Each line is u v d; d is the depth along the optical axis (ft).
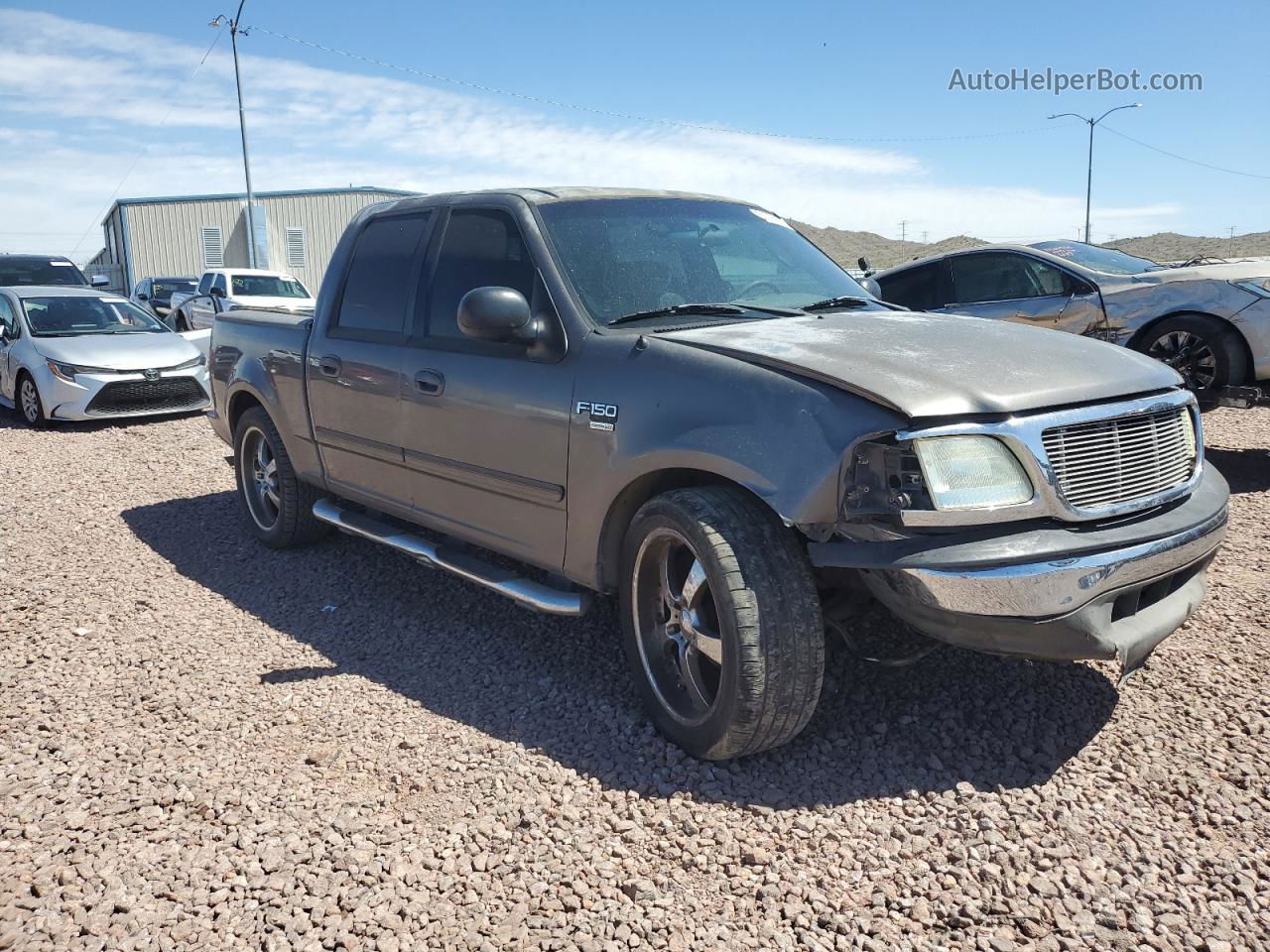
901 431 9.18
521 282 12.79
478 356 13.07
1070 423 9.66
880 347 10.68
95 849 9.25
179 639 14.47
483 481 13.08
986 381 9.82
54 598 16.26
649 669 11.26
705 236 14.01
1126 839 9.05
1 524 21.13
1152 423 10.58
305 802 10.00
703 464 10.21
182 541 19.63
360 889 8.62
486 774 10.46
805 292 13.85
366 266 15.98
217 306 45.32
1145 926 7.96
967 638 9.34
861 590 10.49
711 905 8.39
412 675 13.07
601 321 12.02
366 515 17.37
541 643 14.02
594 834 9.39
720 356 10.58
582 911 8.32
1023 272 28.14
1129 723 11.10
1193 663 12.49
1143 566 9.72
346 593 16.30
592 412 11.35
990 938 7.89
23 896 8.57
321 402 16.34
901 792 9.98
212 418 20.27
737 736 9.97
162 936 8.08
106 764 10.84
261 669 13.34
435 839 9.36
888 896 8.43
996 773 10.23
